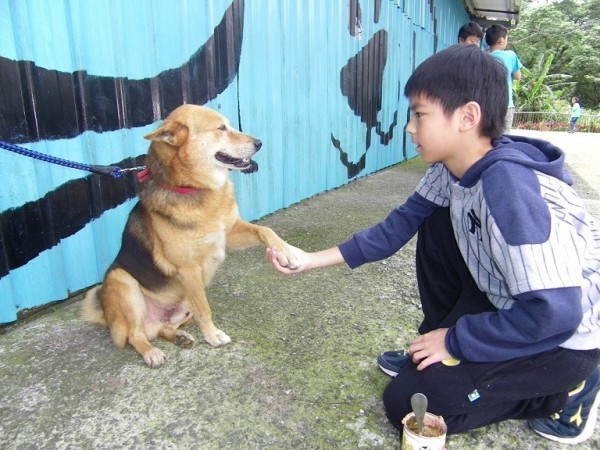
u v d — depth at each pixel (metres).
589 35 32.66
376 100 7.46
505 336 1.42
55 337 2.54
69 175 2.86
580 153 10.85
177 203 2.34
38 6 2.56
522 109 25.14
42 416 1.89
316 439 1.73
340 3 5.77
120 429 1.81
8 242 2.59
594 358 1.51
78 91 2.83
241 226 2.60
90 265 3.09
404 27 8.42
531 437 1.73
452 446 1.68
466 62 1.45
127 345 2.44
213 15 3.77
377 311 2.77
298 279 3.26
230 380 2.11
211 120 2.46
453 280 1.93
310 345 2.40
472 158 1.56
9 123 2.50
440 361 1.60
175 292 2.52
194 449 1.70
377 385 2.05
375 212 5.11
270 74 4.59
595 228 1.60
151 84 3.31
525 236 1.31
